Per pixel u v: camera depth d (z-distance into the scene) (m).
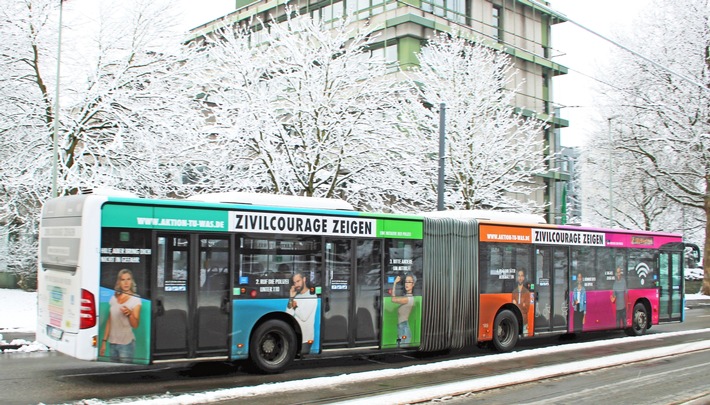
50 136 20.97
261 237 11.31
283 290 11.51
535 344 17.09
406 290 13.27
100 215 9.76
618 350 15.27
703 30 33.72
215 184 22.38
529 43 48.62
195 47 23.70
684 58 34.03
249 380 10.82
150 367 11.96
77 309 9.60
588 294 17.09
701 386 10.81
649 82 35.00
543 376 11.34
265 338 11.35
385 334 12.86
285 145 22.41
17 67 21.53
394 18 40.22
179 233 10.42
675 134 34.19
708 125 33.56
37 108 21.02
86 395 9.25
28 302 21.14
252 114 21.94
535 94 48.84
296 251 11.73
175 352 10.27
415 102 29.42
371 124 23.05
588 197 44.38
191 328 10.43
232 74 23.39
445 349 14.41
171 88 22.84
